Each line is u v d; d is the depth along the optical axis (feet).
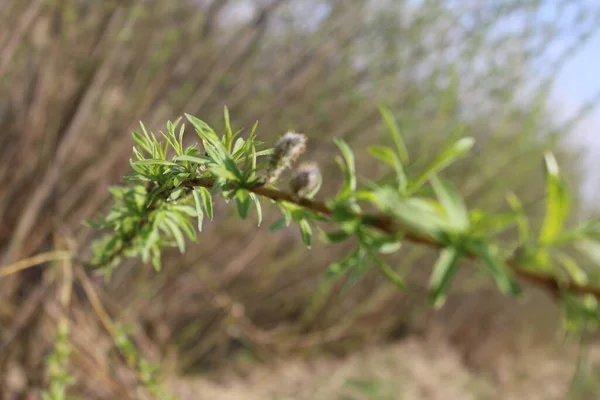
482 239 2.20
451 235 2.20
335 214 2.36
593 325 2.37
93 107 9.21
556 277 2.42
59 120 8.64
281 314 15.03
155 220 2.76
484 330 23.81
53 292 7.39
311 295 14.67
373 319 17.85
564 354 24.90
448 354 22.18
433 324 22.57
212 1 10.09
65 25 8.23
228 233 11.44
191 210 2.78
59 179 8.59
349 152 2.49
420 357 20.47
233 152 2.40
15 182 8.55
